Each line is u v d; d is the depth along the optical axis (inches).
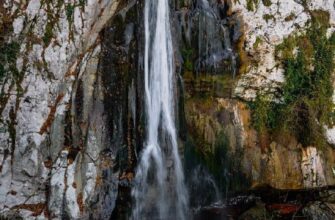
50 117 263.7
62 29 268.4
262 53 301.3
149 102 287.7
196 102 301.9
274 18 302.2
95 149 271.4
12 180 256.1
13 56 259.1
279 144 301.4
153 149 288.2
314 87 303.6
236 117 303.1
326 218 287.7
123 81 280.1
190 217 294.5
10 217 254.7
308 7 306.3
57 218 261.0
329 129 307.0
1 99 256.2
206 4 302.4
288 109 302.2
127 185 280.5
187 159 297.3
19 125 258.2
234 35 300.0
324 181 300.4
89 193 268.1
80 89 269.7
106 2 277.0
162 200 288.7
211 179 299.6
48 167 261.6
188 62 299.3
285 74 304.2
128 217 279.4
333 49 306.3
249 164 297.6
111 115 276.4
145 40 288.4
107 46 277.0
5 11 259.6
